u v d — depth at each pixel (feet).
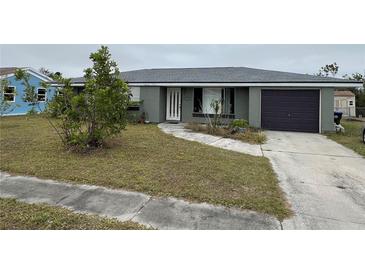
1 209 11.89
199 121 53.78
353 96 128.06
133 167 18.89
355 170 20.12
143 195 13.88
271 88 46.73
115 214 11.70
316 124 44.91
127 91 25.07
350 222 11.28
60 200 13.17
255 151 27.45
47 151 23.40
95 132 23.86
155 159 21.58
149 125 48.32
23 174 17.17
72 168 18.30
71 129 24.00
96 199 13.33
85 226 10.57
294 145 31.65
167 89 55.52
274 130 46.91
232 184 15.81
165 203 12.91
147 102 52.44
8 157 21.17
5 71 71.41
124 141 29.45
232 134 37.68
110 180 15.87
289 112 46.26
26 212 11.59
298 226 10.89
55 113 24.57
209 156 23.39
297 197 14.16
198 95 53.88
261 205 12.70
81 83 52.65
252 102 47.01
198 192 14.23
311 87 43.98
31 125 44.09
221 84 47.70
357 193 14.94
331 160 23.61
